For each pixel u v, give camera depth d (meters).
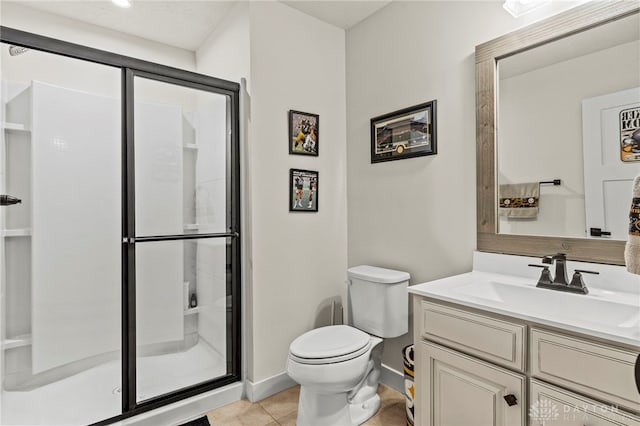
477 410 1.23
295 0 2.18
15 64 1.64
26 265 1.67
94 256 1.83
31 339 1.68
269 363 2.14
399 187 2.18
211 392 1.99
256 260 2.09
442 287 1.47
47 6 2.23
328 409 1.70
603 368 0.94
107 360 1.84
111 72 1.78
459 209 1.85
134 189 1.77
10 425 1.60
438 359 1.37
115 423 1.69
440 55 1.93
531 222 1.56
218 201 2.07
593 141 1.37
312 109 2.37
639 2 1.25
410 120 2.09
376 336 2.01
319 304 2.41
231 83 2.10
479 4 1.75
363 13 2.34
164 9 2.28
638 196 0.98
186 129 1.95
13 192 1.63
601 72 1.35
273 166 2.17
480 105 1.72
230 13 2.29
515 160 1.61
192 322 1.98
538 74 1.53
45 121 1.70
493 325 1.18
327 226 2.46
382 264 2.29
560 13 1.45
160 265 1.87
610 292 1.30
